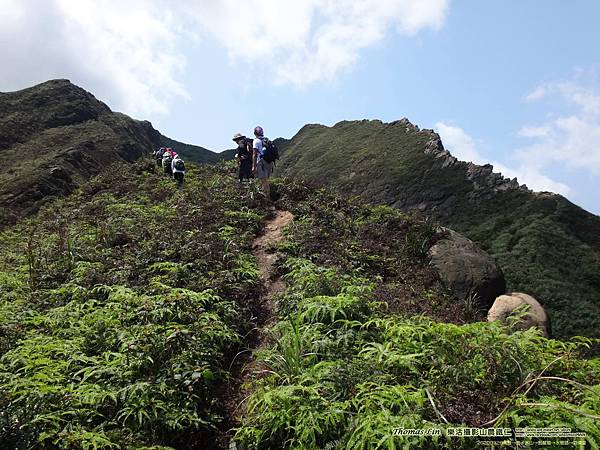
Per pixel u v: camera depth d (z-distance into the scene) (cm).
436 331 539
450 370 464
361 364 497
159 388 476
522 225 4556
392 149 7812
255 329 711
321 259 929
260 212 1227
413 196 6172
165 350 538
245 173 1449
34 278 912
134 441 422
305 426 409
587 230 4547
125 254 960
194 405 479
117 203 1494
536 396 434
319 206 1258
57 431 414
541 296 3338
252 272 861
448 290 956
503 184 5612
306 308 666
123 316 640
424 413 408
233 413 515
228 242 953
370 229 1155
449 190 5859
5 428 395
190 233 995
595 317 3112
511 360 469
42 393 445
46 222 1512
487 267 1023
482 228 4909
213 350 577
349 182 7350
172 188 1592
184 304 638
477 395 442
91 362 551
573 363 486
